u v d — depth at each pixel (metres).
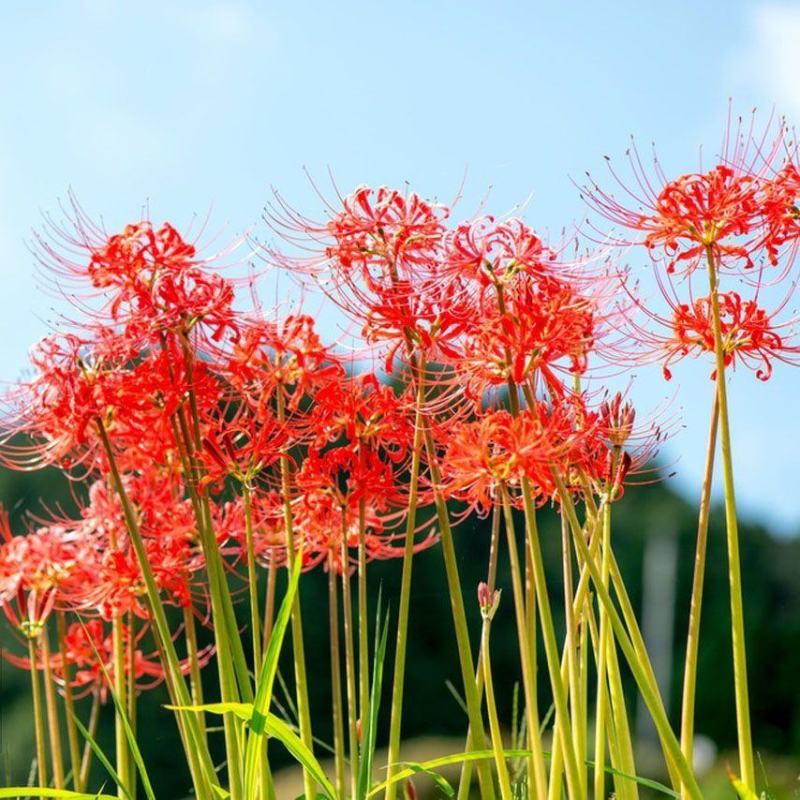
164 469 6.29
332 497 5.80
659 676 26.78
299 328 5.79
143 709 19.20
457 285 5.17
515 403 4.85
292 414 5.95
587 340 5.08
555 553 22.83
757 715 27.86
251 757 5.08
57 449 5.93
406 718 22.98
